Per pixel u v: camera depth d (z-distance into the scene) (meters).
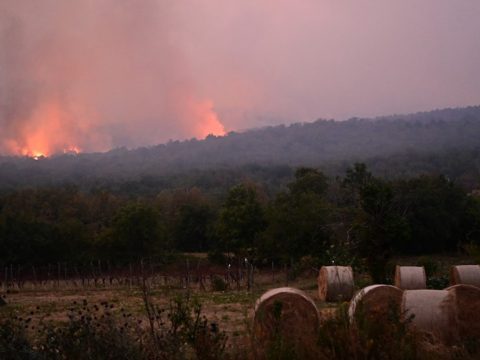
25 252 48.03
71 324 7.56
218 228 52.44
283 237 42.41
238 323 13.99
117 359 6.97
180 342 7.67
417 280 23.78
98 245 50.31
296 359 7.11
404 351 7.08
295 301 11.45
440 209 49.91
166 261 51.06
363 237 25.66
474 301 11.15
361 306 7.77
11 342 7.03
